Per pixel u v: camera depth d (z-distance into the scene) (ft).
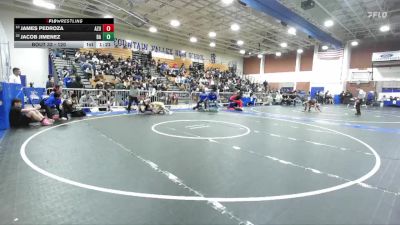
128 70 63.82
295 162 14.90
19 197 9.39
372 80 78.18
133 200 9.36
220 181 11.50
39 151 15.71
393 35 71.82
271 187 10.94
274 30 66.18
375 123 34.86
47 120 26.11
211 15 55.62
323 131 26.91
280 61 98.27
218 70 94.07
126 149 16.78
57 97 29.55
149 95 47.11
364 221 8.25
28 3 50.55
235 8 50.90
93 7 52.01
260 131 25.77
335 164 14.70
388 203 9.64
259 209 8.91
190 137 21.43
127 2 48.73
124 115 35.94
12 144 17.40
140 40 76.79
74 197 9.49
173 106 51.62
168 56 83.87
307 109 57.57
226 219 8.16
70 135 20.80
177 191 10.25
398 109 66.74
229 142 19.97
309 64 90.43
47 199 9.29
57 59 59.82
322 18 54.85
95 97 40.86
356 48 81.30
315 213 8.71
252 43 82.64
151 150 16.70
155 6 51.62
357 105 47.24
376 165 14.69
